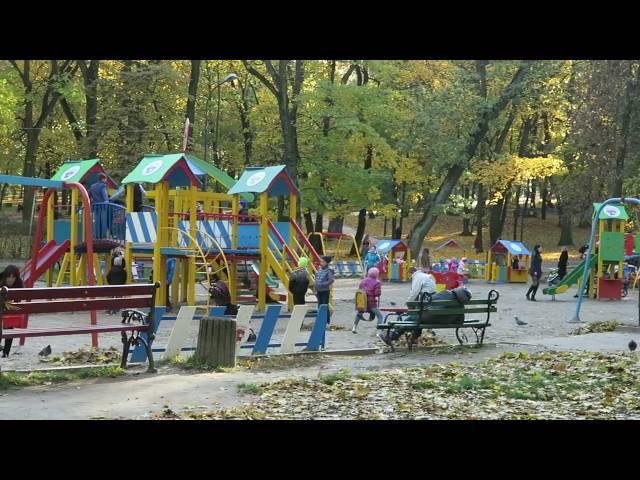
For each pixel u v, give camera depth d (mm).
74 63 48062
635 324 21922
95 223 25828
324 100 46219
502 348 16547
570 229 66000
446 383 11453
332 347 16828
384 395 10680
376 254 39375
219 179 30828
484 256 58375
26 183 18859
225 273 26578
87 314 23500
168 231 25734
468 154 47188
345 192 47562
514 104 49031
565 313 27203
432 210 48188
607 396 10719
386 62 45562
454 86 45719
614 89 41531
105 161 43469
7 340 14086
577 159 50062
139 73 41719
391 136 48594
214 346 12992
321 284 22094
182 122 46281
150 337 12523
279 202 48625
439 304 16156
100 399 10227
